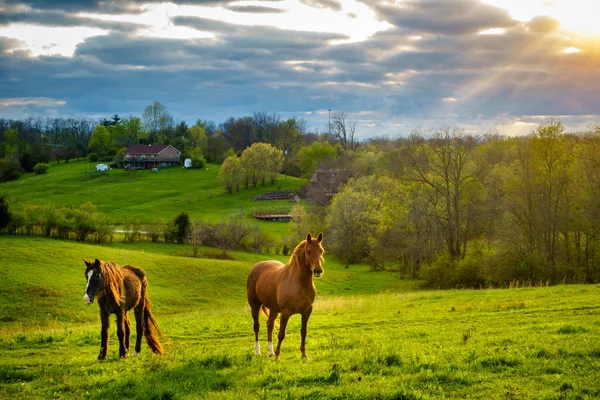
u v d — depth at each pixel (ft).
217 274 209.46
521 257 173.88
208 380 36.60
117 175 570.87
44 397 34.96
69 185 522.47
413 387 32.58
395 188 231.91
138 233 286.05
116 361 45.37
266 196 462.60
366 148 515.50
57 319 144.77
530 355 40.16
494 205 207.72
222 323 74.95
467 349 44.04
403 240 218.59
